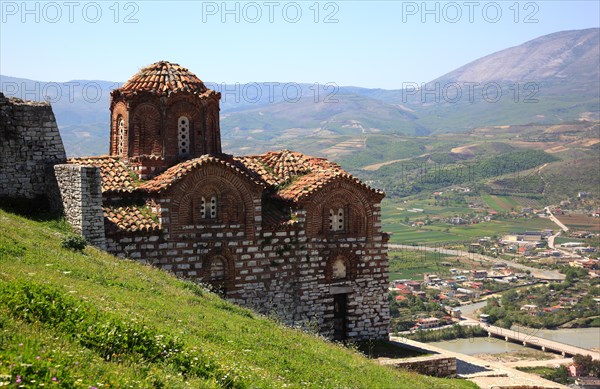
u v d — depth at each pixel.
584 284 163.00
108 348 18.06
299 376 23.92
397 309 134.38
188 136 40.84
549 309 139.88
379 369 29.66
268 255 39.38
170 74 41.31
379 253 42.69
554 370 97.19
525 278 172.12
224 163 37.88
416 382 29.98
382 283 42.84
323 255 41.00
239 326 27.80
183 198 37.06
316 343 30.38
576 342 116.75
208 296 32.28
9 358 14.45
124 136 40.50
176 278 33.97
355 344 41.28
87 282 26.56
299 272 40.28
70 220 35.44
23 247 28.48
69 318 18.83
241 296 38.66
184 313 26.78
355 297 42.00
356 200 41.84
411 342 48.06
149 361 18.55
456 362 41.53
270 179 42.31
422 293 148.50
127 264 32.59
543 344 112.94
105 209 36.62
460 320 129.62
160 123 39.91
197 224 37.53
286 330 30.95
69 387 14.15
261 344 26.33
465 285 163.62
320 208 40.81
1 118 37.25
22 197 37.59
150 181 38.34
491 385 37.34
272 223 39.50
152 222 36.44
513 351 110.88
